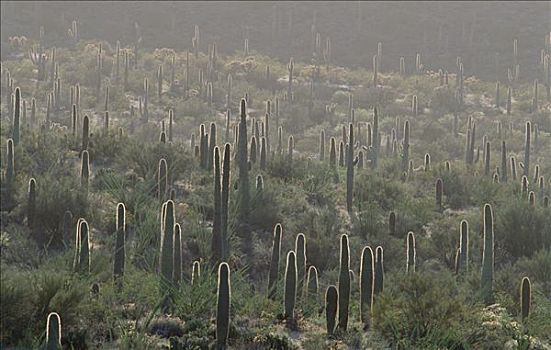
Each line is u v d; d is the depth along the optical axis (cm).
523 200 8519
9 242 6050
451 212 9794
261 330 4669
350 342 4659
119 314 4684
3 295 4131
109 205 7412
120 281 5144
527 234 7812
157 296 4997
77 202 6869
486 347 4600
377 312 4747
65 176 8156
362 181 9900
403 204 9256
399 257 7325
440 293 4784
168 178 8575
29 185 6619
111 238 6231
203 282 5241
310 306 5303
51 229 6619
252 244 7238
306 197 9238
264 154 10131
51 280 4428
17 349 3978
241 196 7625
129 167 8906
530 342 4672
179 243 5200
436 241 7850
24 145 8944
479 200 10006
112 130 10269
